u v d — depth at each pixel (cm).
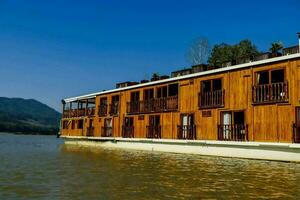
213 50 6212
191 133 3002
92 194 1155
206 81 2948
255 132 2475
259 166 2012
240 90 2625
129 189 1247
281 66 2362
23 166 1947
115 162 2230
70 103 5219
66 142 5144
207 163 2186
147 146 3519
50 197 1105
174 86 3403
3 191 1195
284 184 1384
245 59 2856
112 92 4191
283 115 2312
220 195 1159
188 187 1301
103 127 4259
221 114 2758
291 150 2252
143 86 3656
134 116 3766
